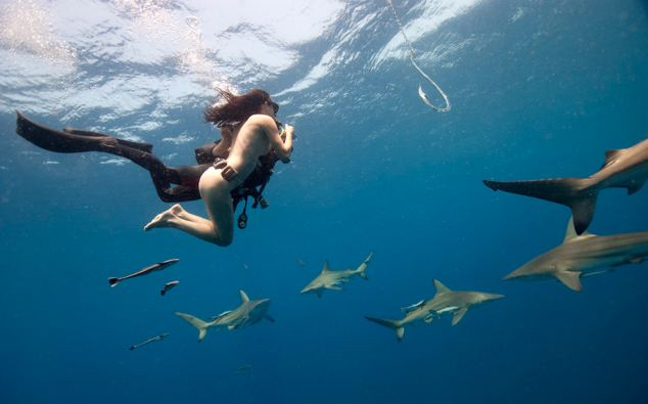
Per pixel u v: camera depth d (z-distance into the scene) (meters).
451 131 33.94
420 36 19.92
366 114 26.16
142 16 14.26
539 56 25.67
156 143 22.30
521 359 32.16
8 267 37.59
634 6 22.36
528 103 33.22
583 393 25.08
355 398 35.69
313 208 42.22
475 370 32.94
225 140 3.44
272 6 15.42
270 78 19.36
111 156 22.69
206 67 17.41
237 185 3.08
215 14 14.96
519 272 7.43
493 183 4.21
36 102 17.27
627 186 4.16
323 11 16.41
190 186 3.38
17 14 13.09
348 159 32.19
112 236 34.88
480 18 20.06
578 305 39.88
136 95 18.30
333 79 21.19
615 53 28.45
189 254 45.69
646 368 24.72
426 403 30.64
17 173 22.47
